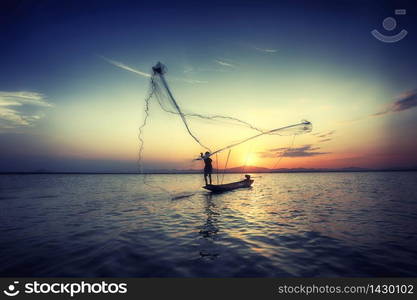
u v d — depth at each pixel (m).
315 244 6.90
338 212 11.72
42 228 8.97
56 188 30.50
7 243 7.20
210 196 19.08
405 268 5.39
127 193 22.78
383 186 29.00
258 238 7.48
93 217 10.91
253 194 20.38
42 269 5.45
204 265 5.54
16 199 18.06
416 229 8.48
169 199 17.47
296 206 13.66
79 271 5.33
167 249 6.58
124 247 6.77
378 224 9.23
